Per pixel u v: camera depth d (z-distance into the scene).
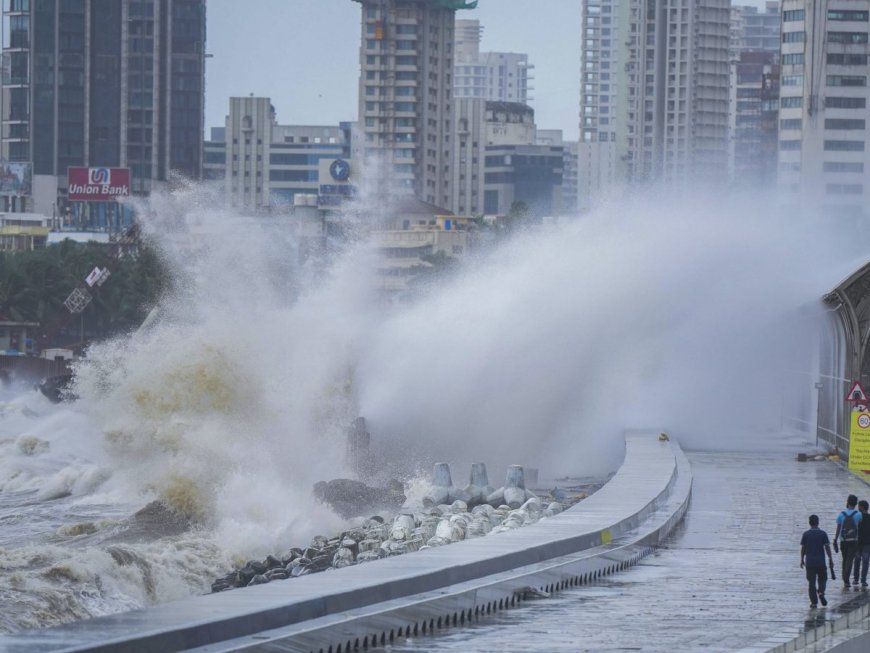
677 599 35.16
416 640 28.19
